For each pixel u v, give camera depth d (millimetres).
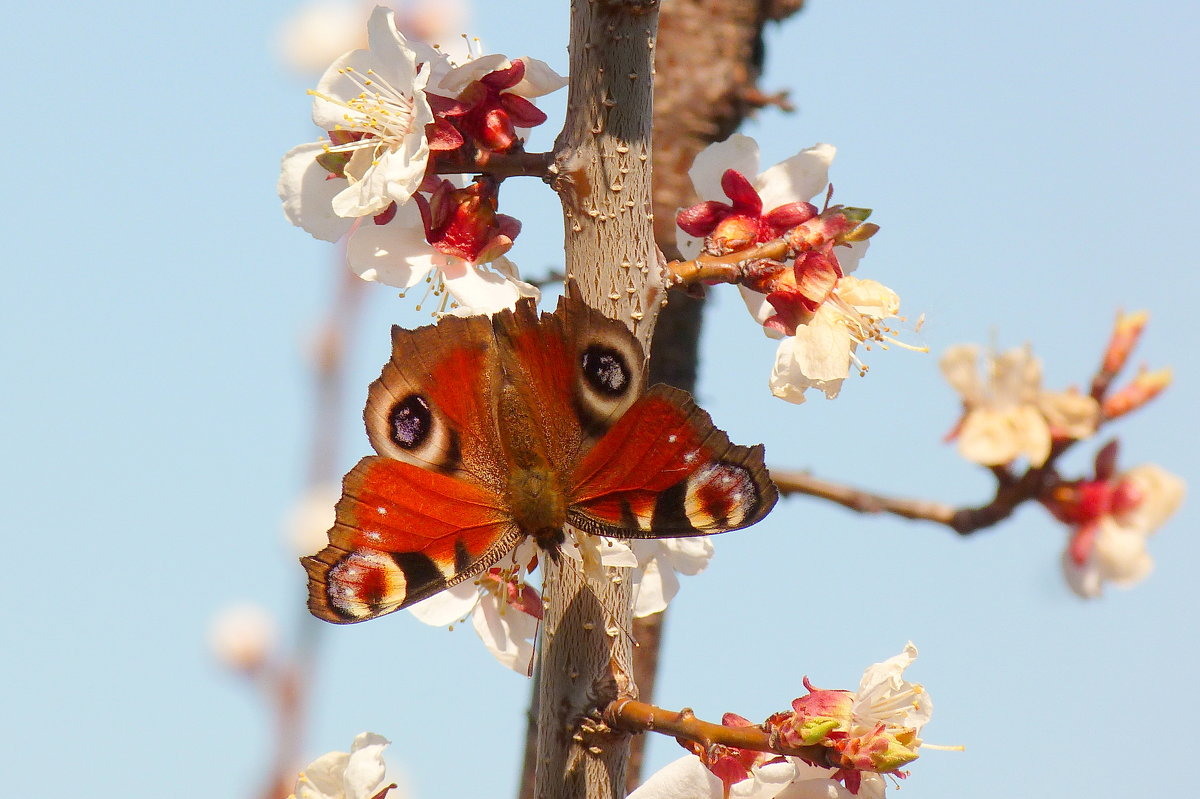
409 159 1706
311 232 1722
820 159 1737
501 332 1680
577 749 1694
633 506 1676
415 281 1709
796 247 1728
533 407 1678
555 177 1703
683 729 1690
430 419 1680
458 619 1720
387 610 1670
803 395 1726
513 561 1712
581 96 1701
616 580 1698
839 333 1723
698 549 1737
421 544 1675
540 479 1677
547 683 1697
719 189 1736
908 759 1687
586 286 1699
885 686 1698
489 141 1710
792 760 1698
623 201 1700
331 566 1668
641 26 1700
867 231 1729
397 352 1681
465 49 1741
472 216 1711
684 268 1727
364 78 1718
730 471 1670
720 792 1695
